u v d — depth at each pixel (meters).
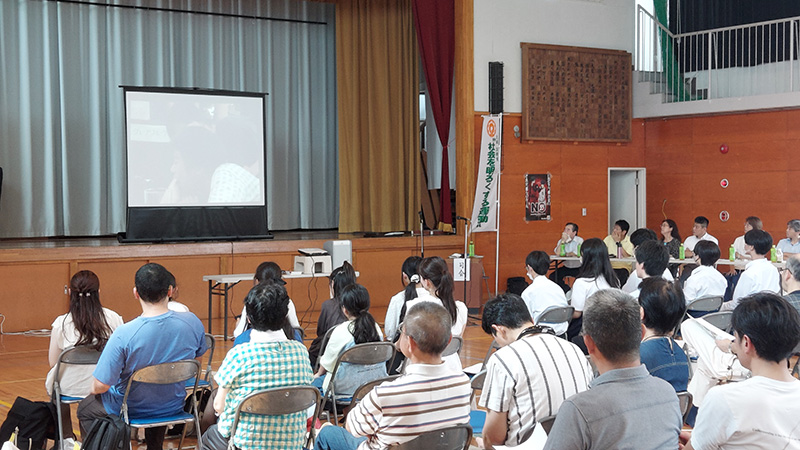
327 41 13.10
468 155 11.39
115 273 9.27
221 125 10.72
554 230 12.02
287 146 12.87
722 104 11.41
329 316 5.03
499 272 11.66
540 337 2.85
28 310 8.83
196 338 3.85
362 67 12.70
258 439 3.16
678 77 12.23
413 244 11.00
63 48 11.20
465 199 11.41
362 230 12.82
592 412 2.07
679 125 12.19
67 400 4.11
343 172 12.70
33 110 11.10
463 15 11.33
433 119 12.74
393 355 4.52
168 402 3.83
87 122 11.48
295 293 10.23
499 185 11.44
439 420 2.83
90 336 4.08
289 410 3.15
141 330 3.63
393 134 12.84
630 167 12.51
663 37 12.63
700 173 11.97
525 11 11.73
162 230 10.35
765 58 11.86
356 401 3.88
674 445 2.16
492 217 11.01
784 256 8.88
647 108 12.28
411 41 12.83
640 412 2.10
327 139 13.19
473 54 11.39
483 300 11.33
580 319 5.67
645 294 3.19
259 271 5.58
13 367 7.06
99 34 11.42
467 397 2.90
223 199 10.72
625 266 9.12
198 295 9.67
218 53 12.27
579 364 2.83
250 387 3.16
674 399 2.19
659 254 5.18
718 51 12.34
